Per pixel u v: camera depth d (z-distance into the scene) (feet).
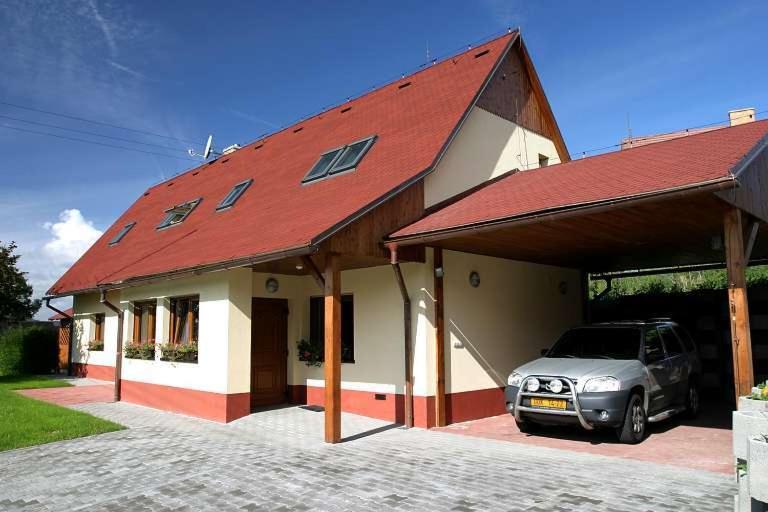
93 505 20.34
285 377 44.34
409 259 34.17
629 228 31.27
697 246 38.81
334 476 23.13
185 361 42.75
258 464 25.50
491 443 29.40
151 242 59.82
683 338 37.14
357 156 42.32
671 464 24.18
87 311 71.77
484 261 39.88
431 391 34.53
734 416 16.05
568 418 28.40
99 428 34.88
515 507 18.70
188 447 29.58
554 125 50.90
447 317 36.37
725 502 18.75
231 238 40.47
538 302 44.57
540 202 27.94
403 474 23.20
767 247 41.34
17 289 74.59
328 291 30.55
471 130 41.42
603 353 32.63
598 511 18.11
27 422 37.04
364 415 37.65
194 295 43.19
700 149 29.43
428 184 36.63
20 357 79.15
